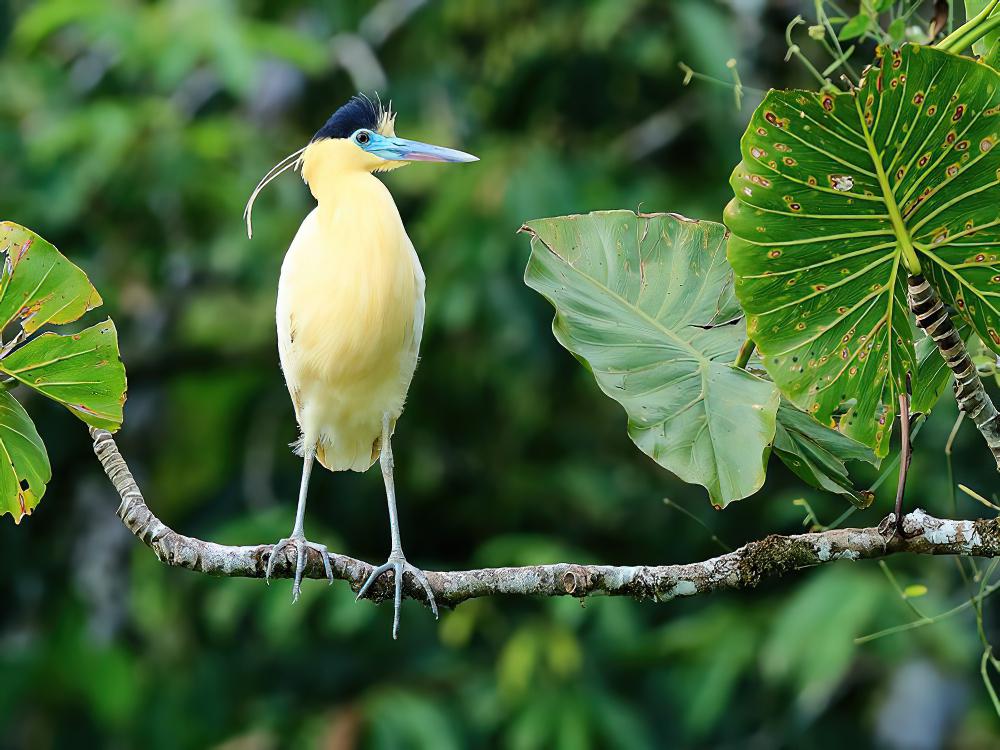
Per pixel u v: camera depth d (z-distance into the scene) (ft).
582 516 44.04
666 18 40.96
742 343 15.92
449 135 41.93
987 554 14.43
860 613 34.40
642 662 40.24
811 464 16.14
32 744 41.83
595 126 42.68
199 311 43.04
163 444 44.01
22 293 15.25
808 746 40.68
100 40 39.14
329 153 20.98
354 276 20.13
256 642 43.80
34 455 16.62
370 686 42.24
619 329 16.01
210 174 39.93
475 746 40.11
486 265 38.60
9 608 43.06
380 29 43.86
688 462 15.10
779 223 13.32
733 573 15.17
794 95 12.56
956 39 14.02
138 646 43.09
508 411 43.47
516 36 41.55
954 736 37.40
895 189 13.01
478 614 40.83
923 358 15.25
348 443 21.68
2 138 40.32
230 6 40.83
